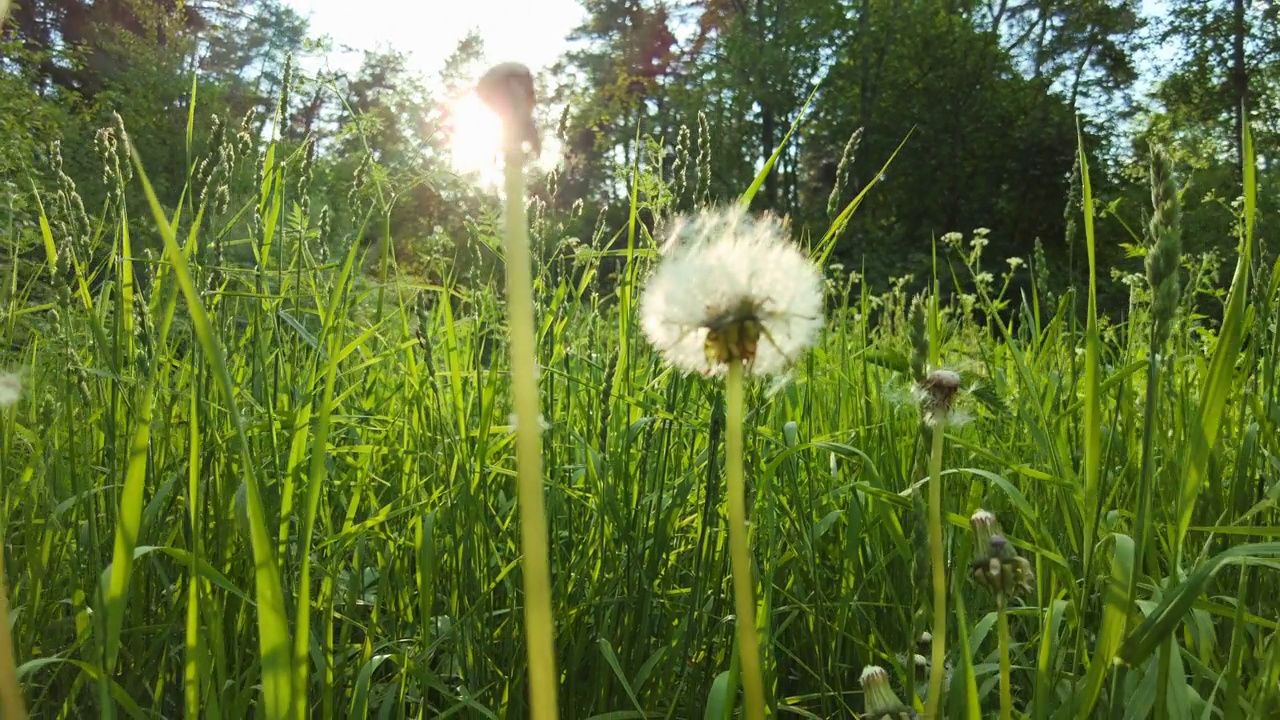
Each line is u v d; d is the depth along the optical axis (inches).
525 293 6.8
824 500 24.1
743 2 337.7
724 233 9.9
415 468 24.8
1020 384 25.6
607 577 23.0
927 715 12.2
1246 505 21.0
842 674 22.7
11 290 25.3
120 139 23.0
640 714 19.5
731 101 289.0
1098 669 14.0
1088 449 15.6
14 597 20.3
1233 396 22.6
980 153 290.2
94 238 25.3
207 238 23.4
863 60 297.7
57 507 19.2
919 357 12.3
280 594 11.4
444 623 22.2
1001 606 12.3
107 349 21.2
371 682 22.7
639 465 23.6
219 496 20.3
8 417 21.6
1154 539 20.7
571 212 30.3
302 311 26.8
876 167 287.6
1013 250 274.4
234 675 18.0
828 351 31.3
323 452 13.8
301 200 26.0
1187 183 25.1
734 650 16.6
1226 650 20.3
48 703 19.8
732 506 8.9
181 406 24.1
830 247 23.3
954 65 297.1
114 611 12.1
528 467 6.8
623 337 25.3
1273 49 271.1
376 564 25.8
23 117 101.0
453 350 23.8
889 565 24.6
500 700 21.1
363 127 26.0
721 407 20.2
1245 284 14.3
